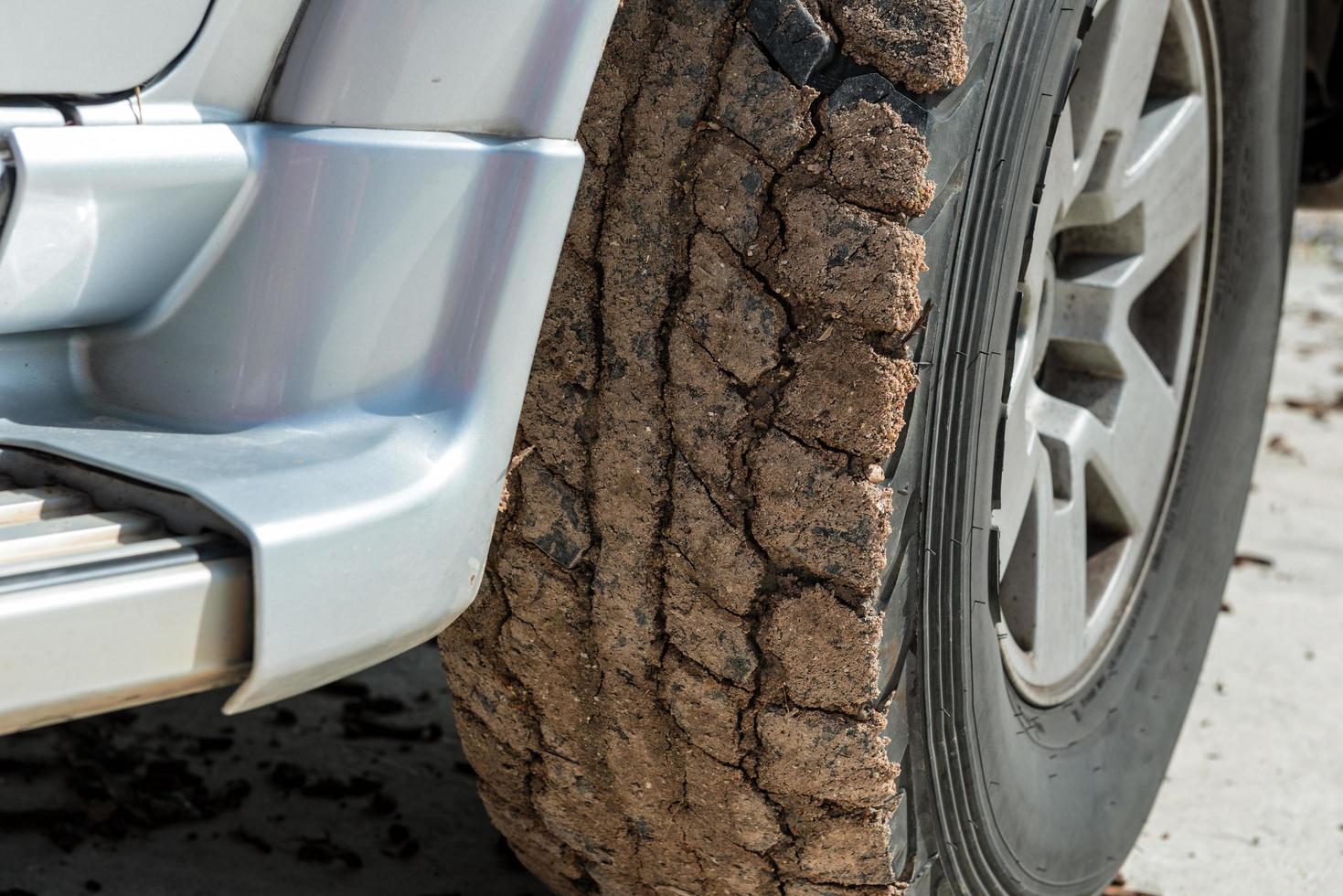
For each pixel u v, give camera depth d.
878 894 1.41
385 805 2.04
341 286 1.06
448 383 1.10
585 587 1.36
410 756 2.23
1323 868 2.16
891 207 1.24
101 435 1.03
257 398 1.08
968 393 1.37
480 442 1.11
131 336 1.09
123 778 2.07
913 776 1.40
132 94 0.98
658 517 1.31
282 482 0.98
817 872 1.40
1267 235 2.37
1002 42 1.35
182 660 0.91
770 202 1.25
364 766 2.18
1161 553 2.28
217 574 0.92
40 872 1.80
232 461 1.01
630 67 1.28
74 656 0.86
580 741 1.44
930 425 1.33
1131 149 1.92
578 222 1.30
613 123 1.29
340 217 1.05
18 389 1.06
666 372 1.29
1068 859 1.83
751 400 1.27
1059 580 1.85
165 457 0.99
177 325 1.08
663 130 1.27
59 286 0.99
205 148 1.01
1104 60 1.69
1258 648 2.96
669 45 1.27
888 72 1.25
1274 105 2.27
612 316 1.30
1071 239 2.00
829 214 1.24
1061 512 1.85
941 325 1.32
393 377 1.09
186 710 2.31
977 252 1.35
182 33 0.98
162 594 0.89
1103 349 1.97
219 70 1.02
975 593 1.46
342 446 1.06
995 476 1.47
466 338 1.10
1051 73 1.42
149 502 0.98
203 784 2.06
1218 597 2.41
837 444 1.26
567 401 1.32
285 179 1.05
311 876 1.86
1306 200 2.93
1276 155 2.32
